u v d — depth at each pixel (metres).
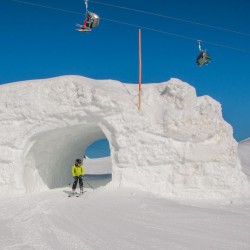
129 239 6.82
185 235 7.12
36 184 14.31
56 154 15.58
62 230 7.68
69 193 13.37
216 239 6.78
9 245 6.45
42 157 14.63
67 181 17.91
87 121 13.47
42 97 13.65
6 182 13.27
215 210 10.09
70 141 15.94
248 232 7.35
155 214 9.31
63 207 10.73
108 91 13.55
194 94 14.10
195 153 13.01
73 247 6.28
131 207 10.29
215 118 13.66
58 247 6.29
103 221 8.63
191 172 12.90
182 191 12.73
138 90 14.30
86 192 13.25
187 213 9.39
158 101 13.91
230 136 13.84
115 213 9.58
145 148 12.98
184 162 12.95
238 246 6.27
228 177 13.07
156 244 6.43
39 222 8.60
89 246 6.33
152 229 7.69
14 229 7.94
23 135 13.50
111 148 13.20
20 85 14.12
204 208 10.50
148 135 13.06
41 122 13.53
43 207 10.70
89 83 13.91
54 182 16.22
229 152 13.43
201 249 6.08
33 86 13.88
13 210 10.52
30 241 6.74
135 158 12.93
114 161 13.12
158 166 12.95
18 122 13.66
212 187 12.86
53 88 13.68
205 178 12.92
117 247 6.25
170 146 12.99
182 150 12.97
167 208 10.04
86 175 23.33
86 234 7.28
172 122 13.02
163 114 13.30
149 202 10.86
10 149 13.49
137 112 13.23
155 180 12.80
